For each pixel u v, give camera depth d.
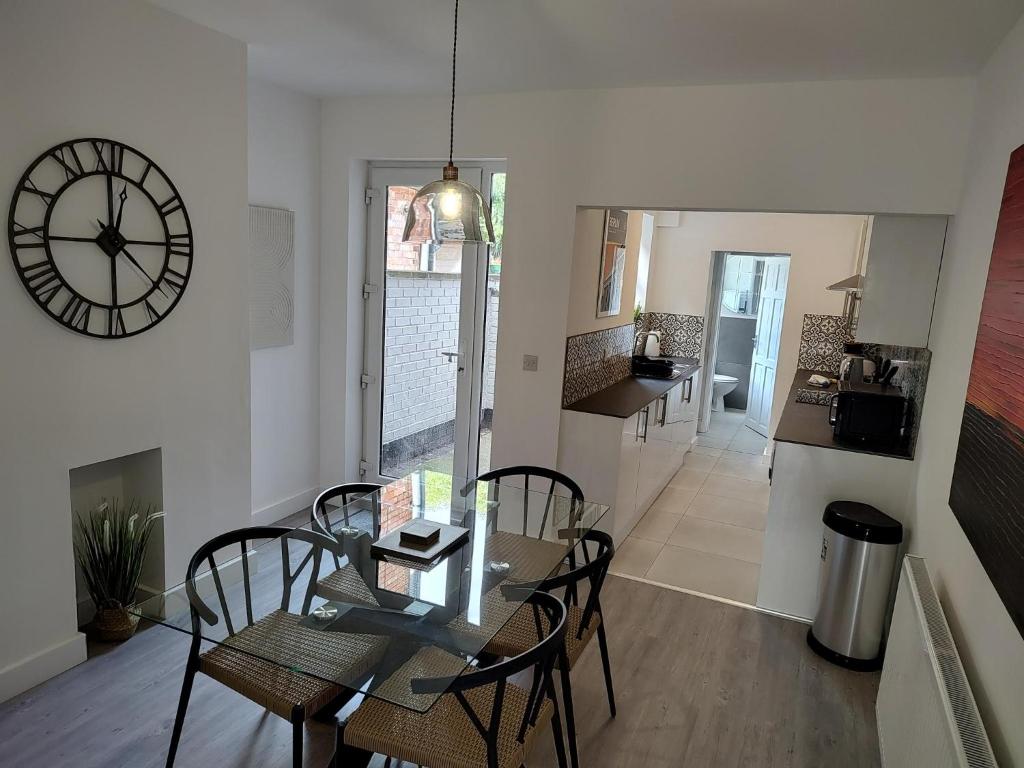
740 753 2.61
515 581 2.36
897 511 3.40
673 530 4.78
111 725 2.57
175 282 3.10
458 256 4.53
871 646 3.17
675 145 3.65
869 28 2.60
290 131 4.22
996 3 2.26
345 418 4.76
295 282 4.42
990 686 1.78
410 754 1.91
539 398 4.18
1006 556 1.66
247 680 2.13
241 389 3.52
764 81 3.40
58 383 2.69
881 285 3.45
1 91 2.39
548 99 3.90
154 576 3.29
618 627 3.48
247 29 3.10
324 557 2.52
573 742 2.35
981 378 2.12
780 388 6.39
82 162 2.67
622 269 5.26
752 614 3.67
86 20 2.63
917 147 3.21
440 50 3.23
